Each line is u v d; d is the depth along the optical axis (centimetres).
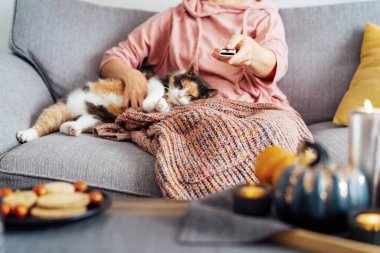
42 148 145
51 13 196
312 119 195
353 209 78
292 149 141
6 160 142
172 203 95
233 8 194
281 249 76
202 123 142
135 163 140
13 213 83
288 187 79
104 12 207
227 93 183
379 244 77
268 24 190
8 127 157
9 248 75
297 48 197
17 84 173
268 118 145
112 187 136
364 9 198
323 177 78
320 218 77
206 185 131
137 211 91
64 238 78
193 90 189
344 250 73
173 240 78
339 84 192
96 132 167
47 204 85
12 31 194
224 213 81
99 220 86
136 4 233
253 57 167
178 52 195
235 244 76
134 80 186
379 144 81
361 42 194
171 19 201
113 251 74
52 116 172
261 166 94
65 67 195
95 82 190
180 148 139
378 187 84
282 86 198
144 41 200
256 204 82
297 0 226
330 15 199
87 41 199
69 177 138
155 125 150
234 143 135
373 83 176
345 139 159
